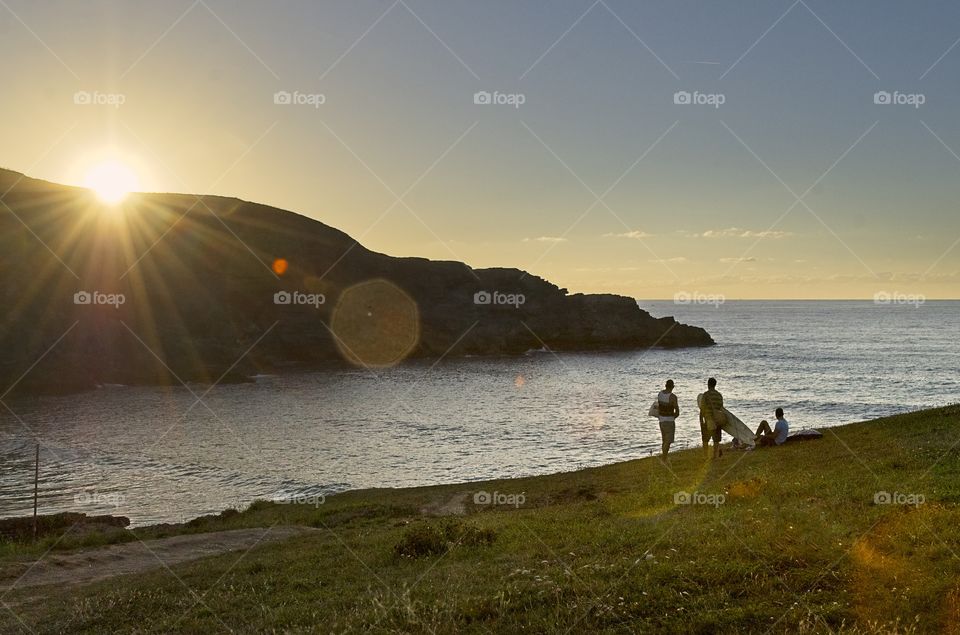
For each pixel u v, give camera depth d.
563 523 15.43
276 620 10.09
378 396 96.25
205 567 15.54
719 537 11.63
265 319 150.50
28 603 13.27
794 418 67.56
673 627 8.19
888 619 7.81
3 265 116.25
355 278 171.62
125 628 10.67
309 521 24.45
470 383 112.75
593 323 183.12
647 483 21.16
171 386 111.00
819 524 11.48
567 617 8.77
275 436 63.97
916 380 104.12
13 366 99.88
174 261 146.50
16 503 40.22
